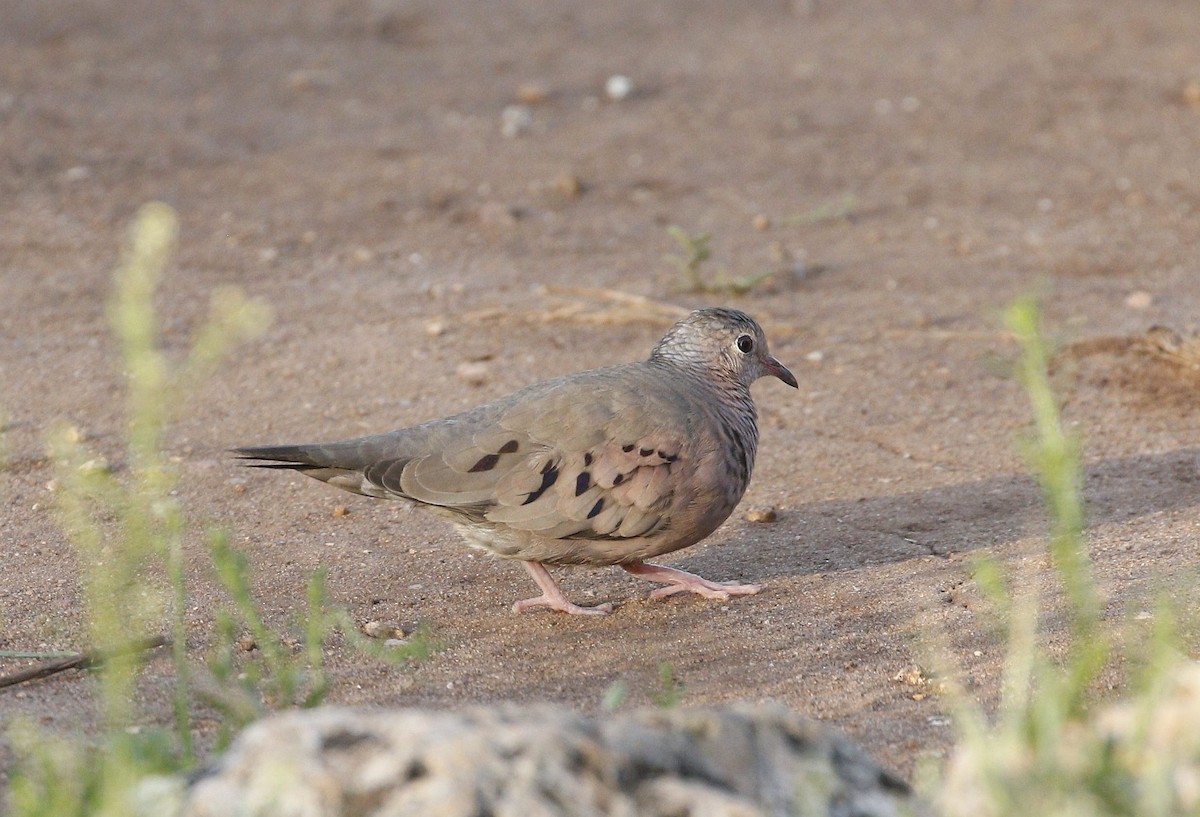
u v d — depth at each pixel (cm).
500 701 852
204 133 2178
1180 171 2016
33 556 1050
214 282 1673
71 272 1692
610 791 518
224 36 2648
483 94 2386
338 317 1585
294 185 1995
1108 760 552
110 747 638
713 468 966
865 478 1218
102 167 2028
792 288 1673
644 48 2644
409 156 2109
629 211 1920
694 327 1050
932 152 2119
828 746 578
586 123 2252
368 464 945
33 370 1432
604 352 1495
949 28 2736
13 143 2083
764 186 2002
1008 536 1083
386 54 2594
